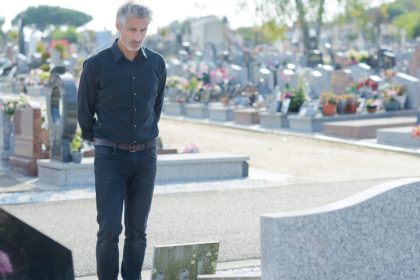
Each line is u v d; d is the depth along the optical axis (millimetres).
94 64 5777
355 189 13102
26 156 15133
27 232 5051
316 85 28312
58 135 13633
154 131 6000
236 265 7797
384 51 40906
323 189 13156
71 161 13594
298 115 23453
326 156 17969
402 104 24672
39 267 5055
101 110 5883
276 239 4301
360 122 21875
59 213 10969
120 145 5828
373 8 83875
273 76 30672
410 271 4637
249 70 33719
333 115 23234
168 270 5832
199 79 34906
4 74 48438
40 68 43125
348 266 4480
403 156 17688
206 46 57000
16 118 15602
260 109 26578
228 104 28609
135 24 5562
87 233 9547
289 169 15984
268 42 86188
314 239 4387
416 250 4648
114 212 5762
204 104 29828
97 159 5879
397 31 91688
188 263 5914
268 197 12336
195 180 14195
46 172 13914
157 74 5984
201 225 10055
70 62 51625
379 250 4551
